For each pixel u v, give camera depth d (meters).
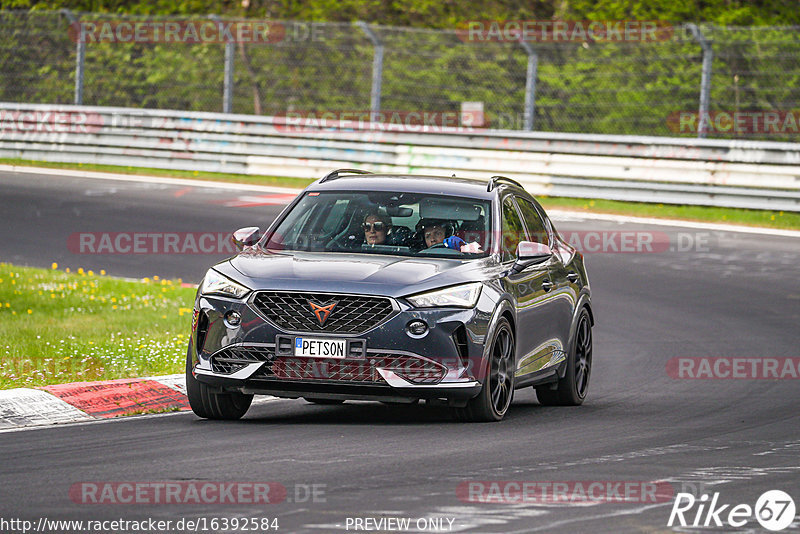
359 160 82.56
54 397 28.98
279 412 30.20
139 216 69.12
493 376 28.23
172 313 45.41
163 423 27.50
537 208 33.88
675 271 57.84
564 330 32.47
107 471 21.48
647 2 104.69
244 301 26.92
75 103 92.44
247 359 26.86
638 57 98.12
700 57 96.12
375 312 26.64
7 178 81.75
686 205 74.88
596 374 38.41
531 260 30.16
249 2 113.50
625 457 23.92
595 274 57.06
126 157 88.69
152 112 88.00
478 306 27.28
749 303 51.25
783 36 95.75
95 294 48.28
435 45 102.25
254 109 103.81
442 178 32.16
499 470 22.12
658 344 43.50
